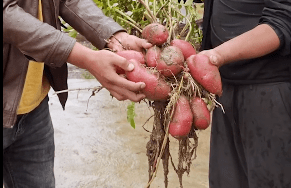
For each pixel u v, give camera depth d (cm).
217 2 177
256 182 178
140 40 162
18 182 187
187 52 159
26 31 140
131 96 151
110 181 279
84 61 146
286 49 154
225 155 192
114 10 186
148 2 188
